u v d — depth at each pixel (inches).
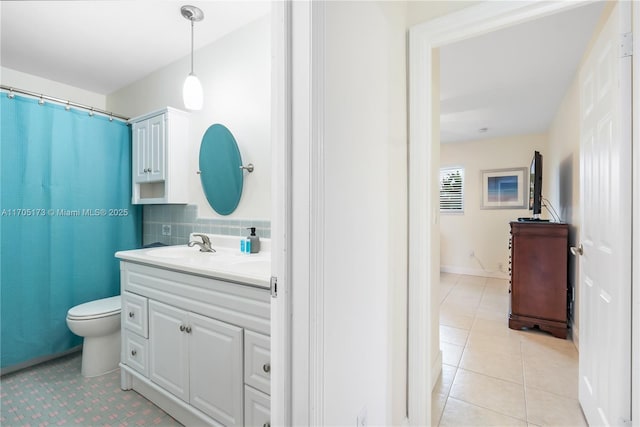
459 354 90.7
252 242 75.4
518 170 183.6
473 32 52.4
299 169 29.7
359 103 39.4
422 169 56.5
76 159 90.7
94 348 78.7
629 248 44.9
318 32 29.7
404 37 56.7
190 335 56.8
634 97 43.6
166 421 61.7
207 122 90.0
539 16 47.5
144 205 108.3
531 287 106.8
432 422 62.2
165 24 79.1
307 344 29.7
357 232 39.3
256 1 72.6
